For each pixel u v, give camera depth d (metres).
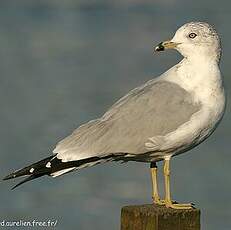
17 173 8.49
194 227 7.46
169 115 8.77
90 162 8.78
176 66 9.15
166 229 7.39
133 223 7.42
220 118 8.96
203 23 9.19
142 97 8.94
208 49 9.05
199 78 8.92
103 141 8.80
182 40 9.15
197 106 8.80
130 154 8.83
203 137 8.95
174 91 8.89
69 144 8.80
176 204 8.52
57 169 8.65
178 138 8.75
